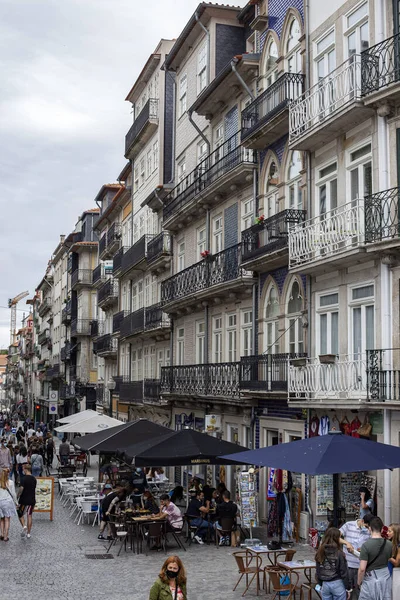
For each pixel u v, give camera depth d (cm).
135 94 4125
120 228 4669
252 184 2348
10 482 1777
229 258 2402
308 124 1838
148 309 3516
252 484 1759
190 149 3102
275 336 2130
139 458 1656
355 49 1722
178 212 2970
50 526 1983
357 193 1689
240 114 2495
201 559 1543
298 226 1839
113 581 1318
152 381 3359
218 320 2653
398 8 1581
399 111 1543
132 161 4238
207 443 1739
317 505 1722
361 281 1644
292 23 2105
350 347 1683
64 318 6862
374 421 1561
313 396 1745
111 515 1744
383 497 1515
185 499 2497
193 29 2955
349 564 1120
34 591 1236
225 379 2397
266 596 1217
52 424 6328
